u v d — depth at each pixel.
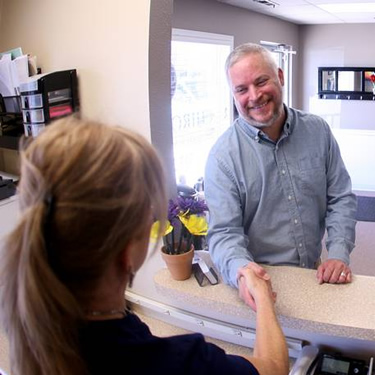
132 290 1.47
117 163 0.45
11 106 1.85
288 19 5.68
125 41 1.35
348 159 6.13
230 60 1.28
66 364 0.46
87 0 1.43
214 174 1.29
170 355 0.51
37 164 0.45
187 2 3.63
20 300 0.44
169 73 1.41
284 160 1.30
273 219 1.32
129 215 0.46
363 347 1.07
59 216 0.43
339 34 6.27
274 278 1.17
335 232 1.33
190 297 1.15
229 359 0.57
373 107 6.29
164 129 1.41
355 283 1.12
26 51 1.76
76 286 0.46
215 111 4.50
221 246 1.17
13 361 0.51
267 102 1.24
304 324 0.98
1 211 1.63
